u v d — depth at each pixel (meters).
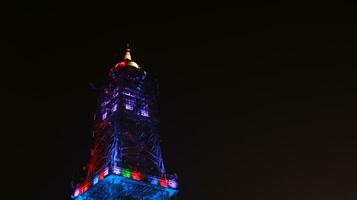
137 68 138.75
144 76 138.75
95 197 117.69
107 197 114.12
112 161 116.50
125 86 134.12
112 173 111.88
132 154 124.12
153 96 135.88
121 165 118.31
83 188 119.25
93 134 131.50
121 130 125.81
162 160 124.56
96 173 118.25
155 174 121.88
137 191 117.12
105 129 129.75
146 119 130.00
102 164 124.75
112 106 132.00
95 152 126.94
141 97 134.25
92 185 115.94
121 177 112.88
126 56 144.62
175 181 121.69
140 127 129.38
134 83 136.50
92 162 125.38
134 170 116.12
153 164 124.06
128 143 125.56
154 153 125.44
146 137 128.12
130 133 127.38
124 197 115.31
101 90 137.38
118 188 114.88
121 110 127.81
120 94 131.50
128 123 128.62
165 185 118.50
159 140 128.62
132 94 134.00
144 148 125.81
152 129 129.62
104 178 112.81
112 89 135.38
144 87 136.75
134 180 114.38
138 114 129.88
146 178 116.62
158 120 131.38
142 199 118.00
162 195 118.62
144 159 124.25
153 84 138.12
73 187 123.19
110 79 138.00
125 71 136.62
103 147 127.00
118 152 120.75
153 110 132.88
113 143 122.00
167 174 121.88
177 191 120.31
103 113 132.75
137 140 126.81
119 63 139.88
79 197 119.75
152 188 117.06
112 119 128.00
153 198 119.00
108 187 114.31
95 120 133.12
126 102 131.12
